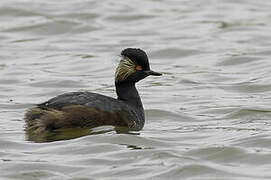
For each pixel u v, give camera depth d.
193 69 23.34
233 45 26.00
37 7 30.69
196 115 17.95
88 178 13.23
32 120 15.62
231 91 20.66
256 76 22.11
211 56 24.73
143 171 13.55
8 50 25.56
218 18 29.70
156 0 32.72
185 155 14.48
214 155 14.47
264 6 31.61
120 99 16.75
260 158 14.26
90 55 25.03
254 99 19.56
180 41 26.70
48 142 15.23
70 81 21.50
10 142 15.24
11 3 31.05
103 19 29.59
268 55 24.53
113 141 15.18
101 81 21.84
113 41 26.83
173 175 13.36
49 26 28.36
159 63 24.34
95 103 15.74
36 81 21.53
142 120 16.69
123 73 16.69
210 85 21.28
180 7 31.53
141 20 29.61
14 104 18.94
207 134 16.05
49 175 13.41
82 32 28.17
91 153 14.54
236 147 14.70
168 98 19.80
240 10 30.94
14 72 22.55
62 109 15.50
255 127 16.58
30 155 14.48
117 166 13.83
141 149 14.77
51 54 25.12
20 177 13.36
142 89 20.92
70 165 13.88
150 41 26.78
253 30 27.89
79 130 15.56
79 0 32.12
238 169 13.73
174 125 17.02
